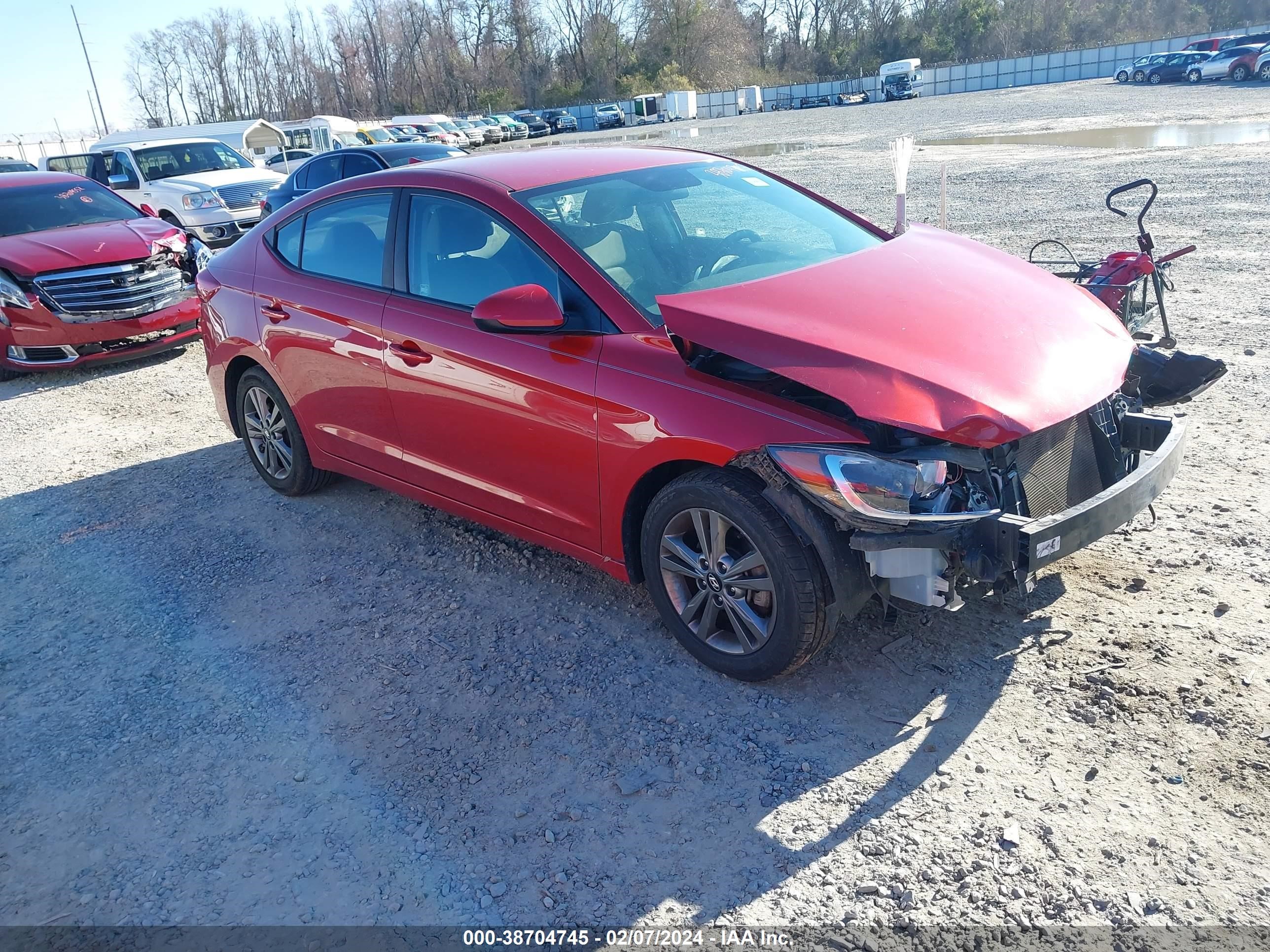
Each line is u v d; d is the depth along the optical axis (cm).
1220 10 9006
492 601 406
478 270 386
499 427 376
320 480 523
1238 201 1186
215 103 11588
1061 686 316
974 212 1273
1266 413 523
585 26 9825
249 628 402
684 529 338
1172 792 269
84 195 962
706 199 418
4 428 713
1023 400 295
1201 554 387
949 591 296
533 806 287
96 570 465
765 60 10812
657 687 338
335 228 458
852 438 288
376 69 10700
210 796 301
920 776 284
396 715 335
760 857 261
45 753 328
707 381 315
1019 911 237
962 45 9588
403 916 250
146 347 866
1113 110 3114
